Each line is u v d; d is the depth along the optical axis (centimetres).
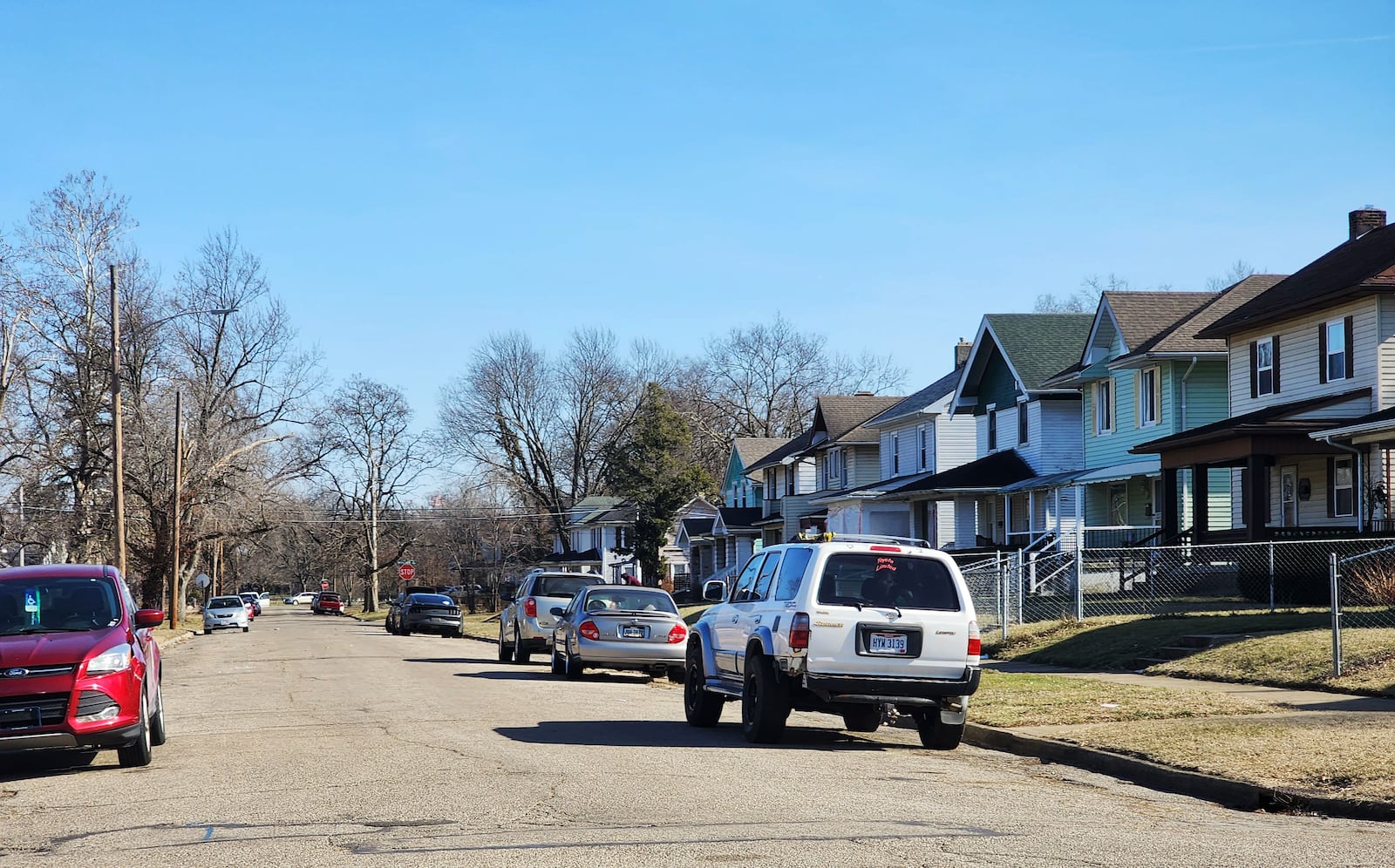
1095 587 3422
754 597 1541
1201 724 1413
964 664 1384
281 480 6569
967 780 1175
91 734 1202
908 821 920
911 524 5275
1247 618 2303
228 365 6494
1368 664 1730
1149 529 3856
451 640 4853
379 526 10625
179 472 5597
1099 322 4088
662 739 1459
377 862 777
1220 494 3891
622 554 7875
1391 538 2478
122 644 1259
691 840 836
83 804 1053
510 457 8994
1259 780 1070
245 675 2662
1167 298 4097
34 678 1195
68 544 5678
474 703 1905
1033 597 3216
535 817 927
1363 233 3678
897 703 1389
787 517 6612
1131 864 772
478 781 1109
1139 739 1325
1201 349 3666
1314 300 3056
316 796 1047
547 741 1421
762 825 893
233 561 13475
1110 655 2250
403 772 1170
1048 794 1095
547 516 9294
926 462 5303
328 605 11331
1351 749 1196
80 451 5703
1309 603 2569
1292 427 2939
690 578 8300
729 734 1540
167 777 1187
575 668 2439
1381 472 2895
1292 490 3316
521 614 2966
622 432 9238
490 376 8869
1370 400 2962
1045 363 4497
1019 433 4622
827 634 1359
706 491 8538
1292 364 3272
